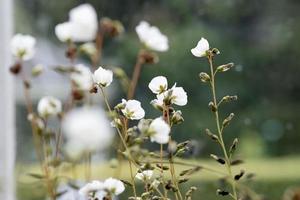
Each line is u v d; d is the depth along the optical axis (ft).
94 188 2.77
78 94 3.32
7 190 5.02
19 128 9.30
